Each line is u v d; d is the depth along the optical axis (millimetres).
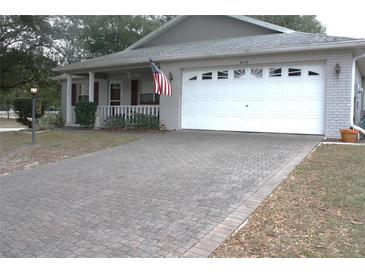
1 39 21781
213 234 4039
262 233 4043
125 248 3758
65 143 11492
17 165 8281
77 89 21234
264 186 5789
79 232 4184
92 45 29875
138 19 30625
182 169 7191
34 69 24188
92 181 6477
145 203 5156
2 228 4336
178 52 14492
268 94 12789
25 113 23094
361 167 6980
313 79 11977
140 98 18484
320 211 4680
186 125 14539
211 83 13930
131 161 8242
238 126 13406
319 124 11945
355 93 13469
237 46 13352
